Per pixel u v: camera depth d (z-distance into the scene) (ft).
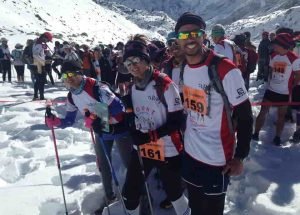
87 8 354.13
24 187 18.06
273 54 22.17
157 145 12.46
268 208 14.87
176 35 10.36
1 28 159.12
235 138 11.03
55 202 16.39
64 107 34.86
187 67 10.66
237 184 17.49
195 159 10.94
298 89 23.58
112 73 44.19
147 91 12.18
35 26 207.82
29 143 24.68
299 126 23.07
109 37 286.25
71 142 25.29
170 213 15.35
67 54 42.42
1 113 33.32
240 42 30.66
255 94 38.45
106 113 14.05
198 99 10.53
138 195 13.15
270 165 19.36
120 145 15.23
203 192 10.94
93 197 16.43
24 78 65.31
